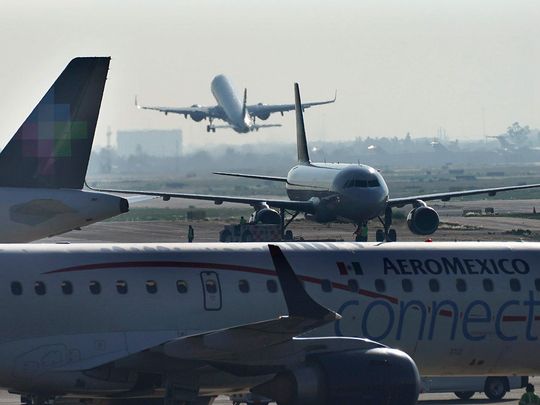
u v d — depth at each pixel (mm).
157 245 146750
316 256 150375
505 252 158000
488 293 153875
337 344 140500
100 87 193375
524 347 155625
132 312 141000
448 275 153375
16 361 137375
